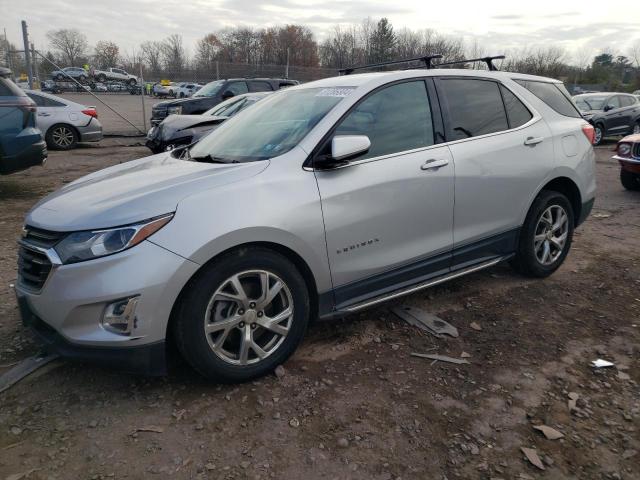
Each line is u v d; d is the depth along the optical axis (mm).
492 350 3404
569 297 4230
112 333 2621
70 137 13570
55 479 2320
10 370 3148
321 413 2760
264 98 4277
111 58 56844
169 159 3744
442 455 2465
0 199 7820
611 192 8648
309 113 3459
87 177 3600
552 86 4730
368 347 3436
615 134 16484
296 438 2574
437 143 3699
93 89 46562
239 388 2975
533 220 4312
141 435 2598
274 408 2801
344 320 3812
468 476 2340
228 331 2891
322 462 2418
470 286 4438
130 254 2590
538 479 2322
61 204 3004
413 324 3736
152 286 2592
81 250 2619
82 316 2627
